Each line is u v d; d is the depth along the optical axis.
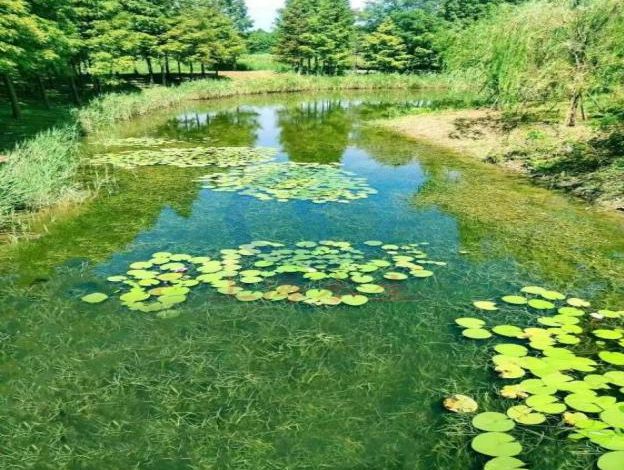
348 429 2.64
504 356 3.12
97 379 3.07
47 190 6.61
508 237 5.38
